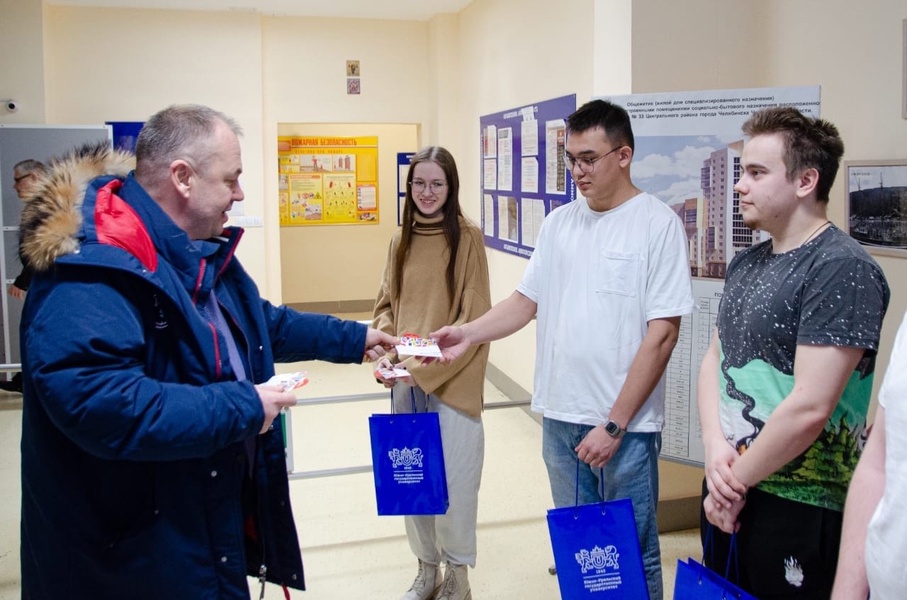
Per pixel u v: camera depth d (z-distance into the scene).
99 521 1.34
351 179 8.55
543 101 4.48
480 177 5.89
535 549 3.14
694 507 3.25
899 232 2.57
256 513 1.62
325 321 1.88
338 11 6.36
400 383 2.50
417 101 6.86
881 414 1.16
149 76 6.20
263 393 1.35
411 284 2.42
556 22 4.32
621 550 1.71
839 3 2.78
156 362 1.34
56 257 1.22
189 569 1.36
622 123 1.89
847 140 2.80
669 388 2.80
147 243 1.33
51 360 1.19
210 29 6.27
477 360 2.46
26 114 5.80
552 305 2.06
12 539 3.25
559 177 4.28
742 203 1.61
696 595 1.53
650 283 1.87
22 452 1.35
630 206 1.93
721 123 2.66
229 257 1.54
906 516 0.98
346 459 4.30
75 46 6.04
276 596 2.80
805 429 1.43
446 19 6.44
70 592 1.34
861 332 1.41
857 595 1.12
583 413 1.95
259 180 6.51
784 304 1.50
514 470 4.04
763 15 3.16
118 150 1.51
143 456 1.22
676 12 3.07
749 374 1.58
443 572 2.89
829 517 1.52
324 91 6.66
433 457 2.15
